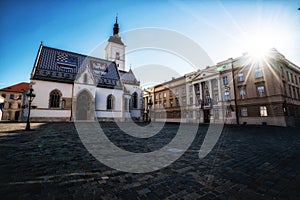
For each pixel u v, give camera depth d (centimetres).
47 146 696
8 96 5175
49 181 334
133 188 308
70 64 3519
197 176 375
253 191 300
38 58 3173
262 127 2211
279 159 531
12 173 376
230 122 3058
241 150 680
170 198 270
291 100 2758
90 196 273
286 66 2878
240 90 3012
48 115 2866
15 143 754
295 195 284
